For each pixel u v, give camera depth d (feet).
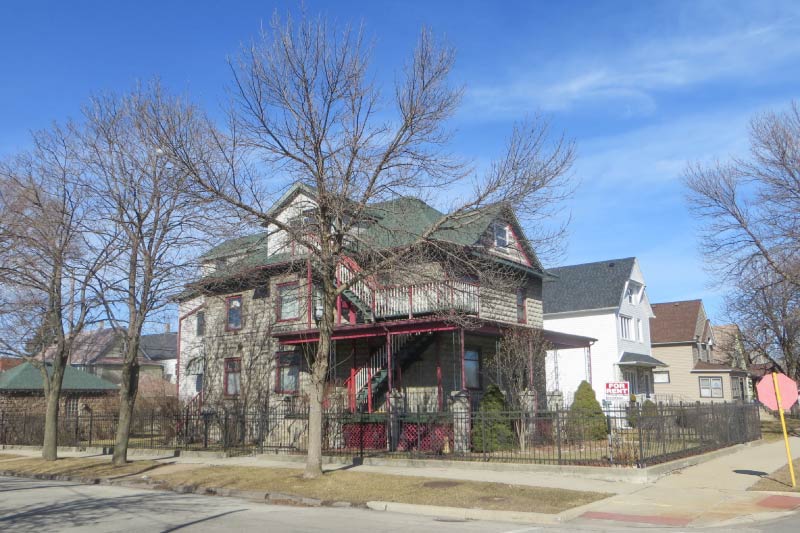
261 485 49.24
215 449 74.69
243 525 35.17
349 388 75.31
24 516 39.09
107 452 81.15
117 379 159.63
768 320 104.47
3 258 62.85
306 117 49.08
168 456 73.72
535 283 93.50
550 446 67.21
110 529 34.27
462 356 66.08
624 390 54.75
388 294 72.74
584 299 126.93
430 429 64.28
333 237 51.65
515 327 74.54
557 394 88.02
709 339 161.27
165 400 103.19
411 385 75.00
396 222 52.60
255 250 58.44
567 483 46.73
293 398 80.79
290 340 76.84
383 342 75.61
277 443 80.79
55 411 73.97
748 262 83.56
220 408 88.17
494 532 32.68
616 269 131.13
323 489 46.65
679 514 36.55
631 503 39.78
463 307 60.49
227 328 91.15
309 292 63.31
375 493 44.80
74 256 61.57
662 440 54.70
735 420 70.79
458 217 49.96
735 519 35.12
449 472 53.42
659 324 156.76
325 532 32.89
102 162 61.62
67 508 42.19
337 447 71.87
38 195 62.28
